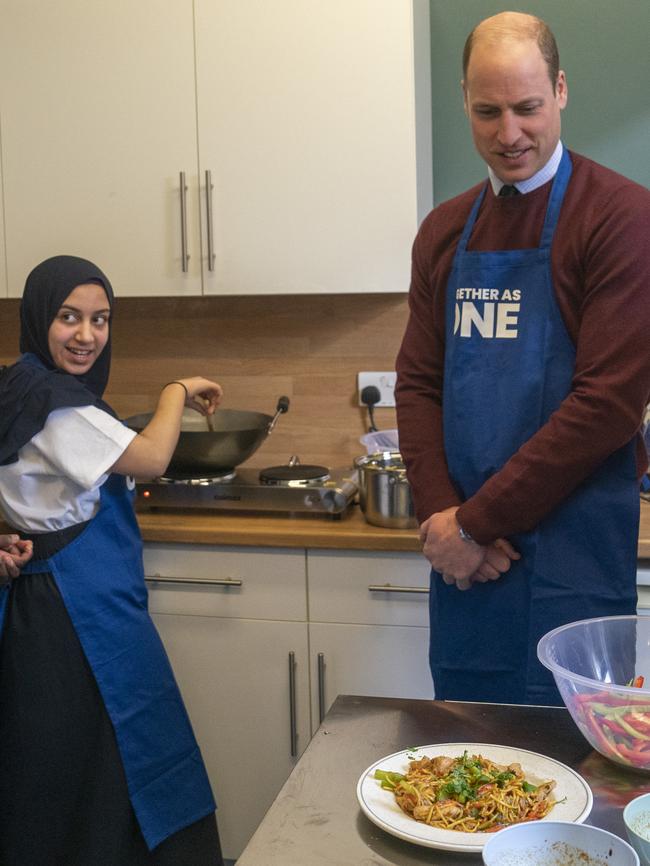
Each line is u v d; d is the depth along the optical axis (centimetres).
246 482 274
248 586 256
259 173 271
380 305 300
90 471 212
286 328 307
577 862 99
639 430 185
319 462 309
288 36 264
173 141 275
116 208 280
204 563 258
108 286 229
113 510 229
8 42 280
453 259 197
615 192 180
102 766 223
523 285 187
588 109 288
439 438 203
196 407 247
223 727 263
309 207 270
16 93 282
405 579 247
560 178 186
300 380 308
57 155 282
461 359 194
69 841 225
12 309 326
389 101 262
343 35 262
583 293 184
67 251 284
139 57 273
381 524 252
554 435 179
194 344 314
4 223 287
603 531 186
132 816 227
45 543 221
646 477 261
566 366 186
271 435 312
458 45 292
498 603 194
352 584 250
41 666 219
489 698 197
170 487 271
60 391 212
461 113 295
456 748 126
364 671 253
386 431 293
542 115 178
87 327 223
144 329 317
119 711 223
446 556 191
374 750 129
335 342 304
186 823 233
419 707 142
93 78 277
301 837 109
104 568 225
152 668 230
